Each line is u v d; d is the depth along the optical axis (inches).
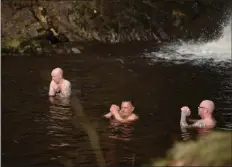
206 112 289.9
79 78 461.7
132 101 356.2
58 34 740.7
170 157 102.8
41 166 215.3
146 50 689.6
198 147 101.3
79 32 780.6
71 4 823.7
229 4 951.0
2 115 313.3
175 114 315.6
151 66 537.6
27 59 589.3
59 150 238.7
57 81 376.5
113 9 856.3
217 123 291.0
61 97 369.4
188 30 853.8
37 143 251.8
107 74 485.1
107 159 221.6
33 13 773.9
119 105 344.8
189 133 268.4
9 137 263.0
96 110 327.9
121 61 578.6
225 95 380.5
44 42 684.7
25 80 446.6
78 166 213.9
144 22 846.5
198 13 908.6
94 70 510.6
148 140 253.9
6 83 430.0
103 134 265.6
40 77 462.6
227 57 621.3
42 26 746.2
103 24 812.6
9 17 751.1
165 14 887.7
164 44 763.4
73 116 310.0
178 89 405.7
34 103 349.7
